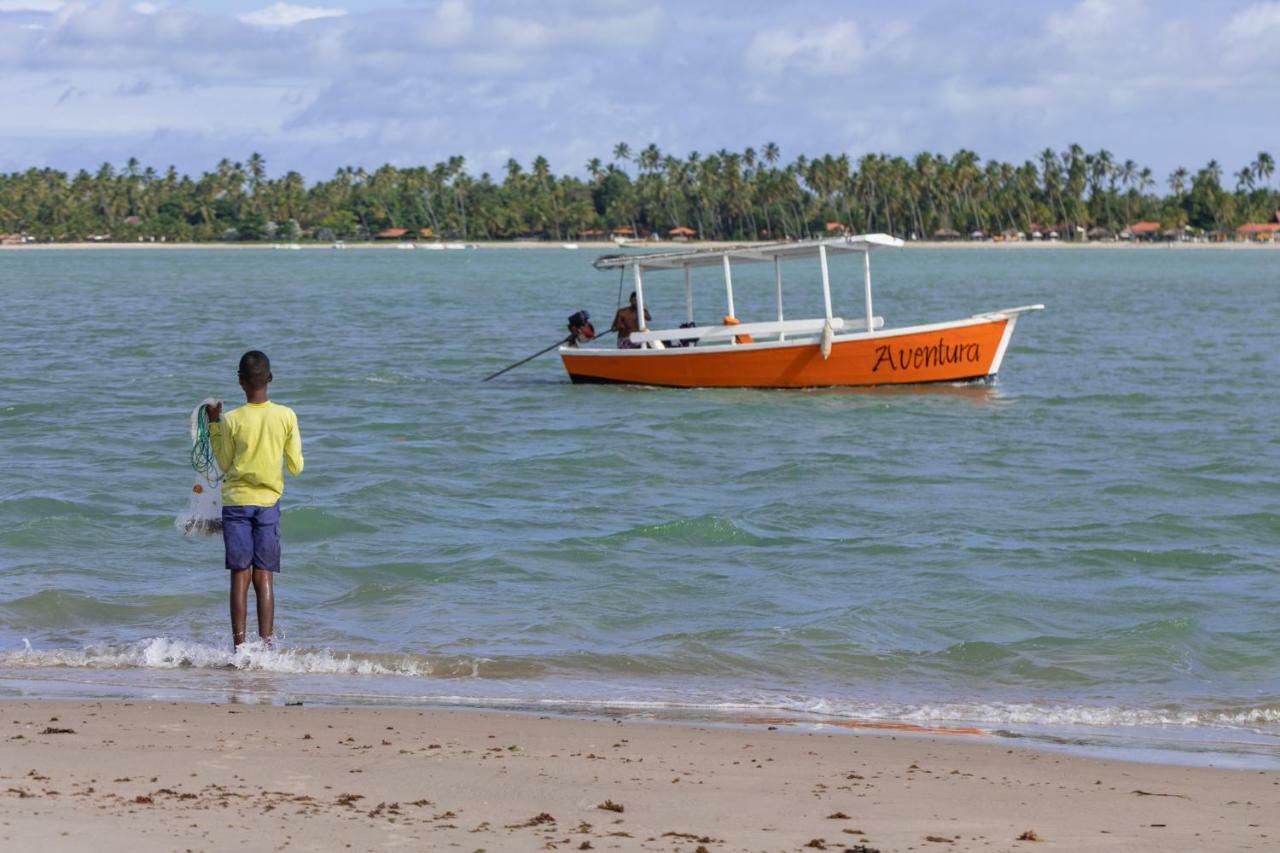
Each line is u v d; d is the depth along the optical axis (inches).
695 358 1115.9
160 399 1055.0
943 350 1101.1
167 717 315.3
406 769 271.6
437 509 639.8
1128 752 316.5
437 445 851.4
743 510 645.3
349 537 572.1
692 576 511.2
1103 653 413.7
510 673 386.0
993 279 3924.7
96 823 218.1
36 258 6747.1
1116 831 243.9
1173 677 392.2
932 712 354.6
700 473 761.6
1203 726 346.3
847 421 970.7
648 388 1140.5
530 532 591.5
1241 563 535.8
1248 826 249.6
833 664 401.7
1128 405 1061.1
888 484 725.3
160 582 485.1
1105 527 607.8
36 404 1004.6
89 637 415.5
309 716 323.0
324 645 410.6
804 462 792.9
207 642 410.3
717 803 255.0
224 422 391.5
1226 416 1003.3
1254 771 299.1
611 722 331.3
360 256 7239.2
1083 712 356.2
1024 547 563.5
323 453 815.7
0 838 206.4
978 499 680.4
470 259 6525.6
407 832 223.9
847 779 279.9
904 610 462.3
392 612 453.4
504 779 267.0
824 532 596.1
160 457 770.8
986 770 292.5
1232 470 765.3
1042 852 227.9
